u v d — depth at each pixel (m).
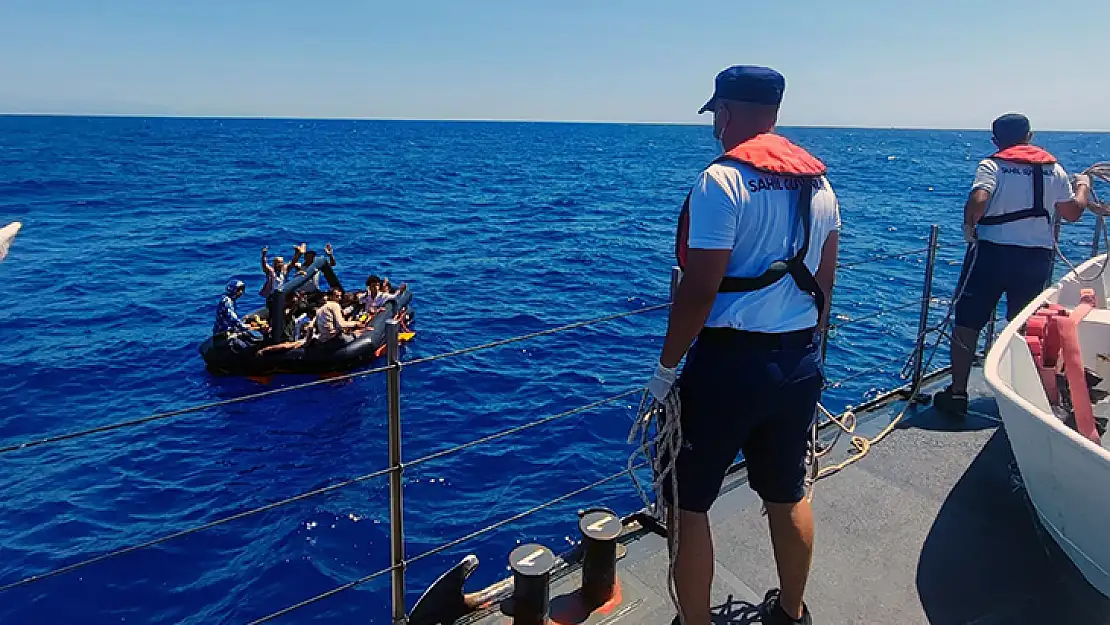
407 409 9.23
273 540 6.22
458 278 17.48
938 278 15.82
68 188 36.31
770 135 2.23
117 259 19.61
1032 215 4.21
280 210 30.19
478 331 13.19
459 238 23.62
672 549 2.45
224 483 7.48
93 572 5.80
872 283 15.28
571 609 2.85
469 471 7.32
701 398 2.25
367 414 9.21
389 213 29.89
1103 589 2.87
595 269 18.61
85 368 11.12
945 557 3.18
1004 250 4.29
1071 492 2.77
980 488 3.71
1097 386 4.07
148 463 7.94
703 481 2.34
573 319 13.96
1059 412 3.75
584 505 6.62
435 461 7.57
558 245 22.27
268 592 5.52
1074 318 3.85
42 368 11.06
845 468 3.93
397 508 2.59
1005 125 4.38
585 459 7.55
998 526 3.40
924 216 27.92
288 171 50.34
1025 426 2.88
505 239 23.47
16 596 5.51
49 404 9.75
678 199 36.56
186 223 26.23
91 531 6.52
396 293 13.33
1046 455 2.82
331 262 13.55
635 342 12.01
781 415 2.28
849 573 3.07
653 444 2.50
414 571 5.65
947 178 48.19
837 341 11.23
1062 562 3.14
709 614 2.50
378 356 11.61
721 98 2.25
